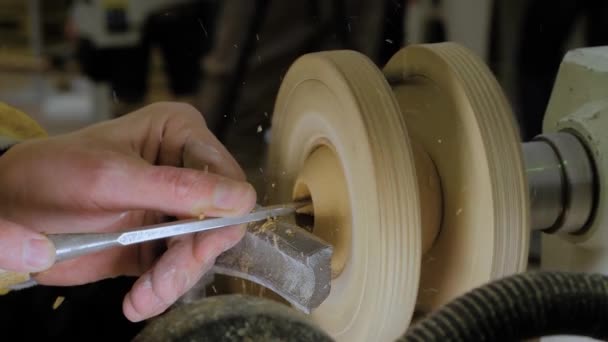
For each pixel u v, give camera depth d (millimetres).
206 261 614
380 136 562
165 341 375
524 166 583
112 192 616
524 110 1453
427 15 1570
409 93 679
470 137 591
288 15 1786
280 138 755
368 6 1659
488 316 406
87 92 1985
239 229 604
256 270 606
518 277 428
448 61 617
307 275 559
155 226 557
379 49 1647
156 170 603
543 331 414
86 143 666
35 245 506
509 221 572
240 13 1739
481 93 594
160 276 610
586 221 665
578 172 655
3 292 688
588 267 681
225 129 1724
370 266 576
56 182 633
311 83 663
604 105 658
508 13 1483
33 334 950
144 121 731
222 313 386
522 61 1494
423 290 666
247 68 1776
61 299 859
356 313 611
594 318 417
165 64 1933
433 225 642
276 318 383
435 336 400
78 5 1923
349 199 614
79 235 528
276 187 754
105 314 972
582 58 688
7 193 652
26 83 2053
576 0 1463
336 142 626
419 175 637
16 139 750
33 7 2080
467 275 612
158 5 1882
